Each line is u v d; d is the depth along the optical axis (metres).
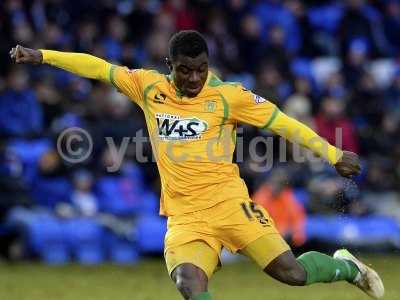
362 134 39.50
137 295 24.20
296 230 33.34
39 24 39.88
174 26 41.28
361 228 34.78
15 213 32.53
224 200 15.78
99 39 39.44
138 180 35.06
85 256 32.75
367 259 32.56
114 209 33.69
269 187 33.22
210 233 15.72
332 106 38.31
